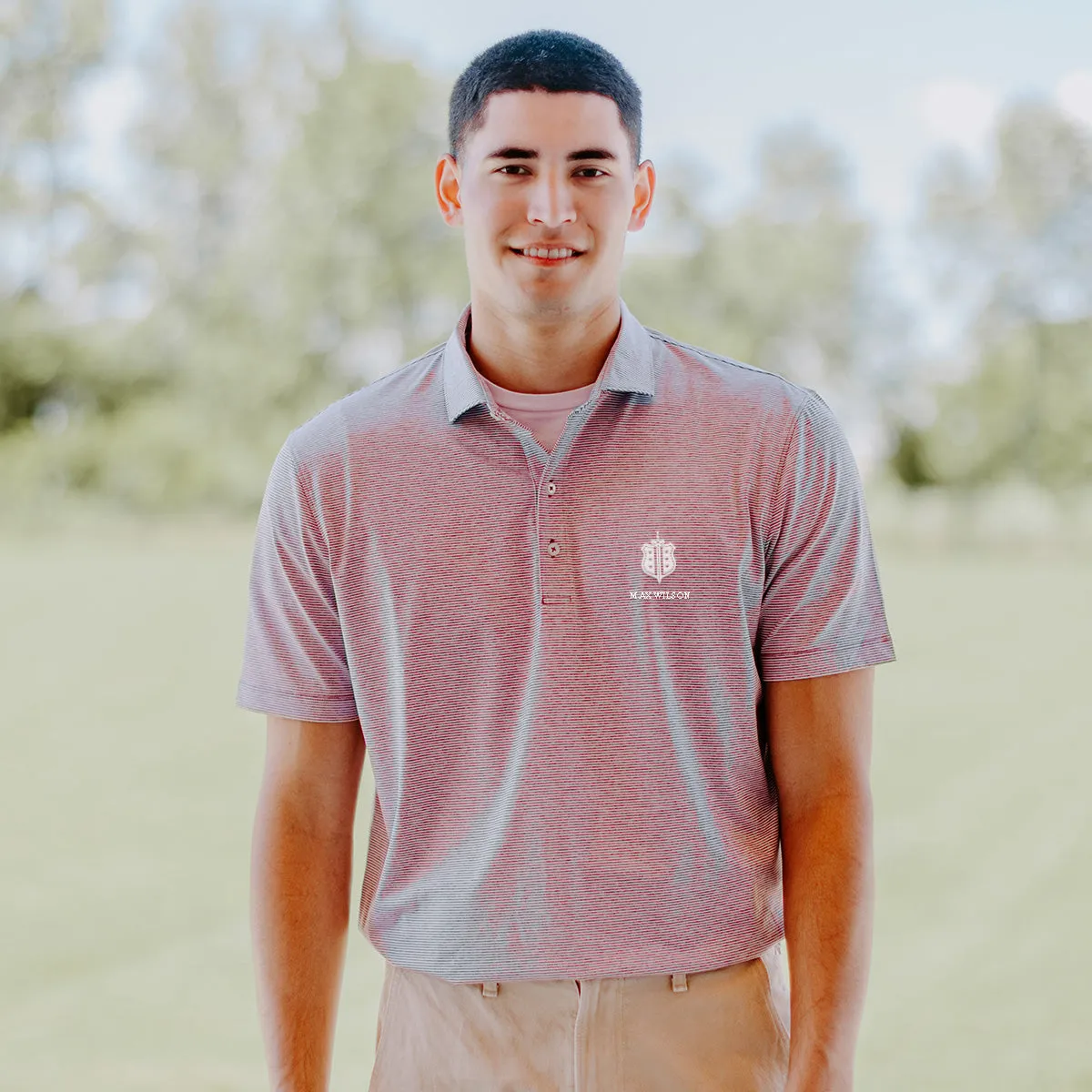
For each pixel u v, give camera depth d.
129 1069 4.08
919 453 24.45
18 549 22.28
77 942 5.71
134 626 15.95
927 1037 4.15
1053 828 8.00
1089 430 23.81
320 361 23.64
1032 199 24.30
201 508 23.48
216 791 9.05
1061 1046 4.01
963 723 11.39
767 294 24.03
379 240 23.72
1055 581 20.05
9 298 23.34
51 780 9.39
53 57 23.38
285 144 24.11
